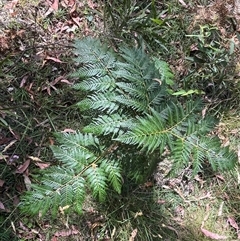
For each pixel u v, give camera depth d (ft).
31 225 7.77
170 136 6.73
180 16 9.27
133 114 7.12
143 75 7.18
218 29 8.90
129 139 6.45
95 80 7.20
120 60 7.70
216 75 8.91
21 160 8.14
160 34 9.25
